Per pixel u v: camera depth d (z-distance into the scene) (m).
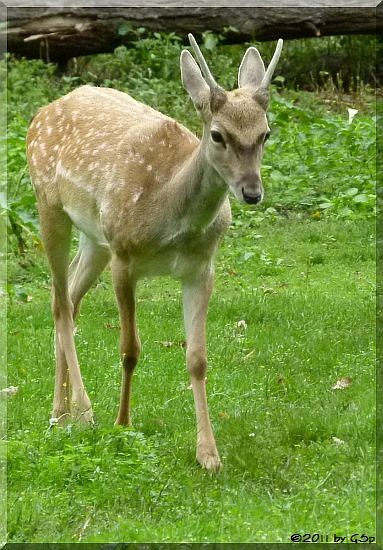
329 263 15.67
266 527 7.62
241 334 12.48
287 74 25.47
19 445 8.96
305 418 9.74
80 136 10.37
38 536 7.70
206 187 9.00
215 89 8.72
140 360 11.69
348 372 11.10
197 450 9.08
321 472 8.66
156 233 9.36
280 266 15.55
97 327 13.07
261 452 9.10
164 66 23.48
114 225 9.61
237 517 7.81
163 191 9.32
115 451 8.98
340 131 18.98
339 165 18.55
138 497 8.27
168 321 13.14
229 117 8.64
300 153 19.17
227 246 16.45
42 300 14.34
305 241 16.62
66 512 8.02
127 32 24.12
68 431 9.37
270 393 10.67
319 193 18.36
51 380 11.29
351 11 24.56
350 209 17.52
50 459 8.62
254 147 8.63
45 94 22.50
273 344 12.07
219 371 11.27
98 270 10.94
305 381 10.91
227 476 8.71
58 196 10.52
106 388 10.95
